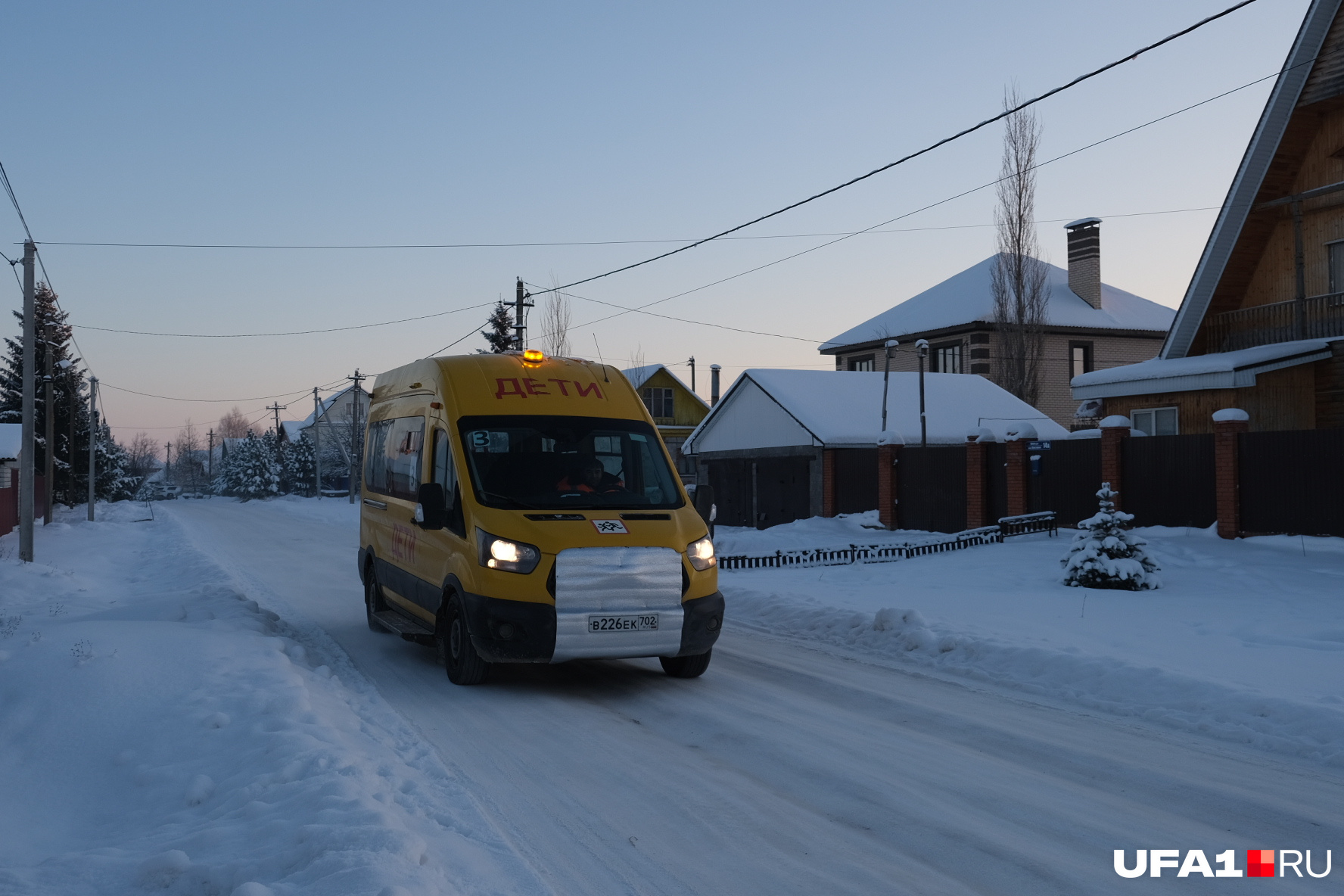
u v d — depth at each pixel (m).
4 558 20.03
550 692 8.47
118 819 5.15
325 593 15.74
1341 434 17.05
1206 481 19.22
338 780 5.21
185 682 7.27
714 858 4.75
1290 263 23.47
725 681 8.91
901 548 19.12
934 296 49.91
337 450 90.06
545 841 4.96
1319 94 21.38
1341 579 13.94
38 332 54.50
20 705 6.62
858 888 4.42
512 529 8.14
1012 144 41.84
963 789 5.82
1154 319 47.09
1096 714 7.65
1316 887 4.45
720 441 34.56
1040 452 22.28
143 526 37.06
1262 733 6.89
